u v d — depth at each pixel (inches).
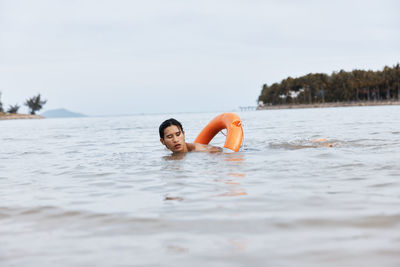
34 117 3189.0
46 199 118.2
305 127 467.8
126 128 641.0
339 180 128.3
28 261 68.4
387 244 68.4
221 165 170.9
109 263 65.7
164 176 150.1
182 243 73.6
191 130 500.1
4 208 107.9
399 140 243.0
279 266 61.0
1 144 368.2
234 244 71.7
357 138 269.6
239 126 235.5
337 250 66.7
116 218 93.4
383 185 117.8
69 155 246.2
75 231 85.0
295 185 123.0
